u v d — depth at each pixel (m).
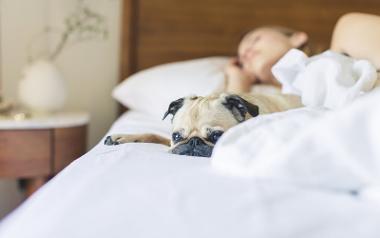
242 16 2.04
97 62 2.07
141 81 1.76
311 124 0.61
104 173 0.69
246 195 0.55
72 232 0.49
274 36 1.67
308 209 0.51
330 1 2.04
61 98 1.84
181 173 0.66
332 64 0.97
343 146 0.56
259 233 0.46
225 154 0.67
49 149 1.69
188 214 0.51
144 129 1.28
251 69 1.66
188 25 2.03
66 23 2.02
